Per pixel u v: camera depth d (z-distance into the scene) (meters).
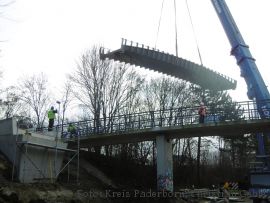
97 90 48.88
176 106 56.62
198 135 32.31
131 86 51.53
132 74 51.44
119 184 34.16
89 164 35.06
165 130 31.27
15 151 24.39
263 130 29.64
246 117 28.44
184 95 57.47
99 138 33.97
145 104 56.16
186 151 57.69
